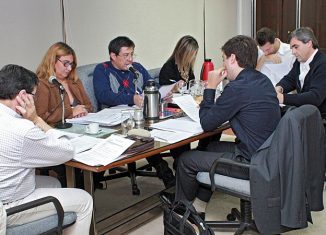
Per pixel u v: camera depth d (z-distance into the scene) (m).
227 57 2.32
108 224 2.53
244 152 2.23
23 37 3.52
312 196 2.26
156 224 2.67
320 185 2.28
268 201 2.03
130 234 2.53
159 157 3.19
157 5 4.72
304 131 2.05
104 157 1.92
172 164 3.51
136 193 3.21
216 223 2.51
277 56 3.99
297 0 5.62
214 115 2.25
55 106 2.71
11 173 1.71
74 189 1.96
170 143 2.14
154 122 2.55
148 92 2.60
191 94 3.19
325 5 5.48
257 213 2.05
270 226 2.05
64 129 2.40
